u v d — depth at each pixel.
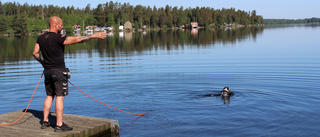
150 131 7.84
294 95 11.45
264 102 10.55
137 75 16.38
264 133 7.53
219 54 25.88
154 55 26.64
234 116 9.00
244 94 11.85
